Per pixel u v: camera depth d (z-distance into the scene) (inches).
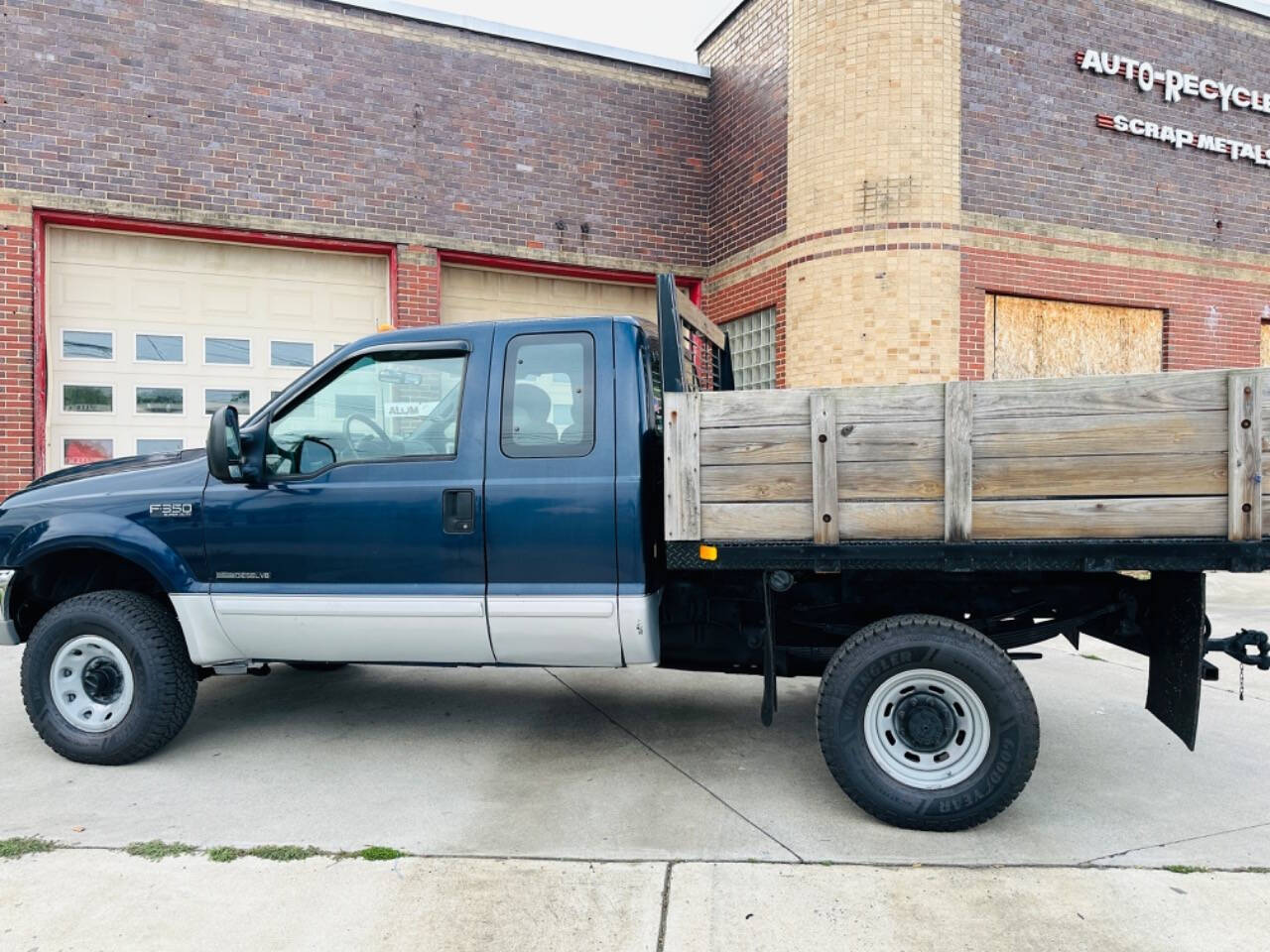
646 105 410.9
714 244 419.2
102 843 125.0
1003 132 355.9
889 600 153.6
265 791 145.0
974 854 122.2
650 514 145.4
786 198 369.4
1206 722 183.6
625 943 99.8
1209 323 399.9
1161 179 388.5
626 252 408.2
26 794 143.5
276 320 361.7
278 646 155.6
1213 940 100.5
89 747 154.7
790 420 131.5
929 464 128.0
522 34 385.7
